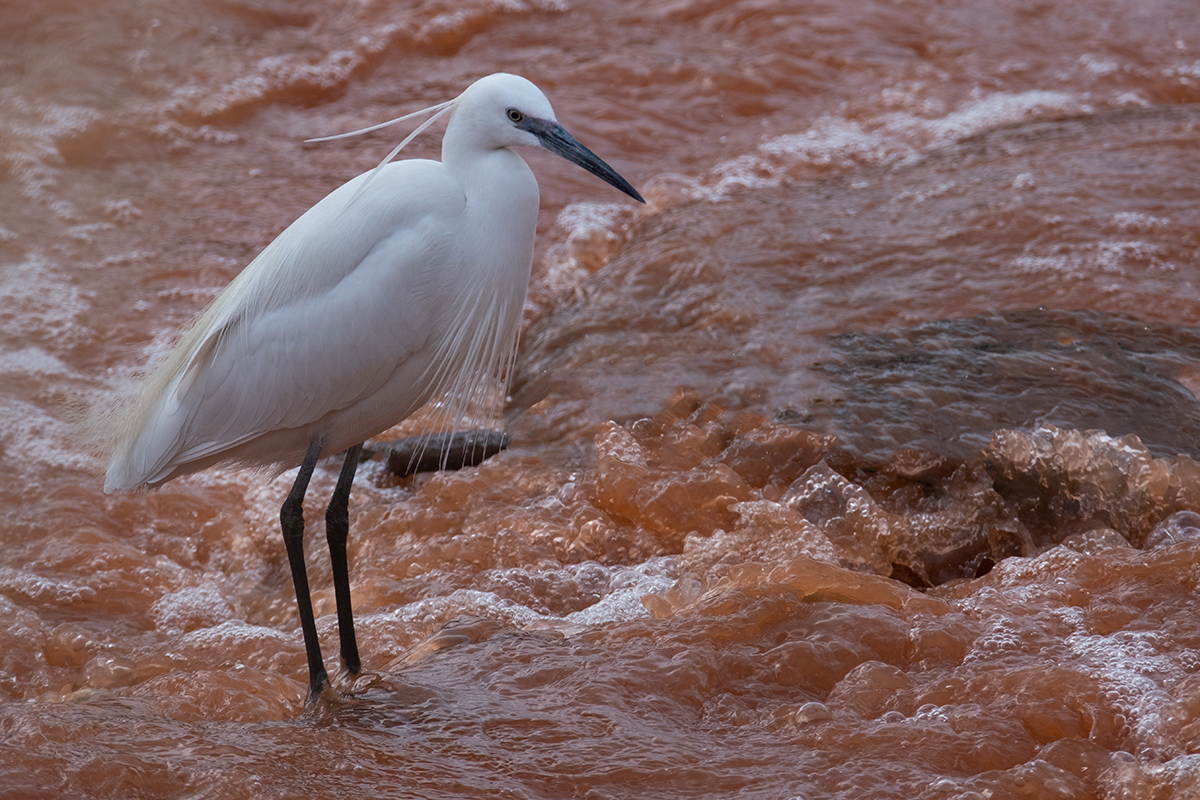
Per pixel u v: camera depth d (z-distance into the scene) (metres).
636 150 17.55
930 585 9.91
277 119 18.59
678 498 10.23
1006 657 7.37
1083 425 10.52
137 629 9.03
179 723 6.74
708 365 12.07
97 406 9.75
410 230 7.02
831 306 12.81
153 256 14.70
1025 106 18.59
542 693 7.11
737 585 8.55
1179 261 13.18
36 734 6.27
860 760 6.23
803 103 18.97
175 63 19.56
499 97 7.04
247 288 7.14
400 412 7.61
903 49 20.69
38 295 13.66
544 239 15.41
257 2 21.67
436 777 6.09
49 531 10.14
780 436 10.75
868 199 15.56
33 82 18.53
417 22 21.02
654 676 7.19
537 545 9.96
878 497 10.35
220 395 7.14
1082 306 12.40
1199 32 21.27
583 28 21.34
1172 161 15.66
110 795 5.78
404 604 9.19
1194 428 10.51
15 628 8.58
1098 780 6.11
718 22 21.39
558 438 11.47
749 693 7.13
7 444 11.27
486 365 7.77
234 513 10.91
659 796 6.01
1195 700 6.56
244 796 5.82
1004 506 10.08
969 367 11.52
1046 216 14.17
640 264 14.10
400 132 17.97
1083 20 21.73
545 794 6.02
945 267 13.41
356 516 10.55
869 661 7.29
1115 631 7.60
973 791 5.87
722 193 16.31
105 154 17.06
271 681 7.72
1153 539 9.41
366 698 7.06
